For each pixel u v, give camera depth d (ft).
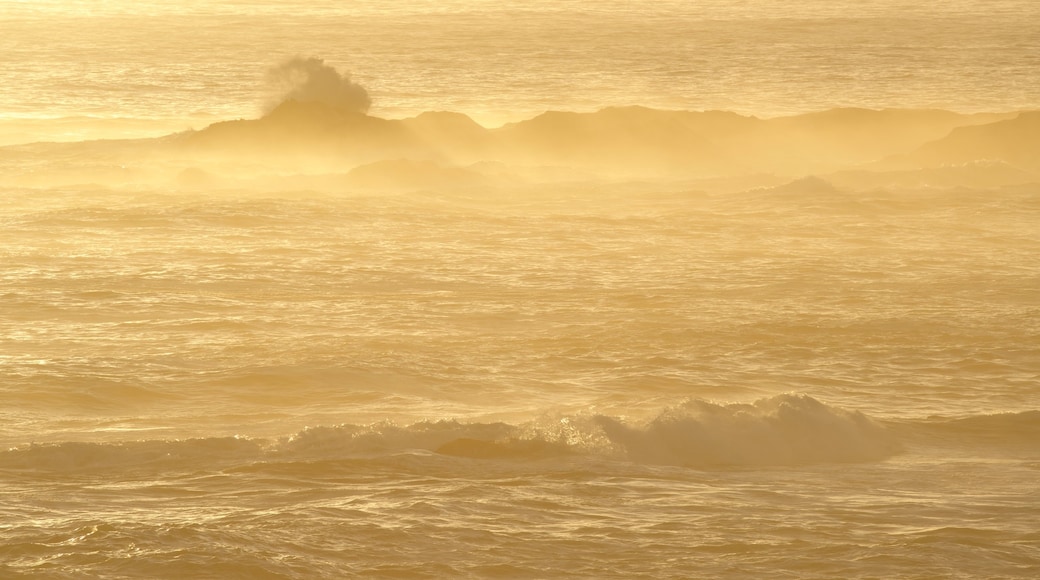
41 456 133.59
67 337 231.91
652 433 146.20
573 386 196.75
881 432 155.74
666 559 103.19
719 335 238.48
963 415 169.37
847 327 247.09
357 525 109.09
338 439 141.38
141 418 168.96
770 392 193.36
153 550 98.94
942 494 128.06
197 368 202.18
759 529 112.06
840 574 100.27
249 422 167.22
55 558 97.09
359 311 264.52
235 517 110.93
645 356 220.02
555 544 106.42
